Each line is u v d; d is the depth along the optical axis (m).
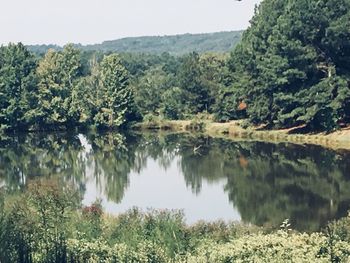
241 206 35.03
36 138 86.25
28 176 48.25
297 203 35.06
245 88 78.56
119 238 22.02
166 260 19.03
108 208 35.47
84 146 74.00
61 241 17.84
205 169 51.19
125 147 71.94
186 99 101.88
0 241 15.08
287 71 66.94
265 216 31.80
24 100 94.00
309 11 65.88
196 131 89.44
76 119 97.38
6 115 93.25
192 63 104.62
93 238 21.48
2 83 94.25
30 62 98.31
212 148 66.50
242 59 85.12
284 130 73.62
